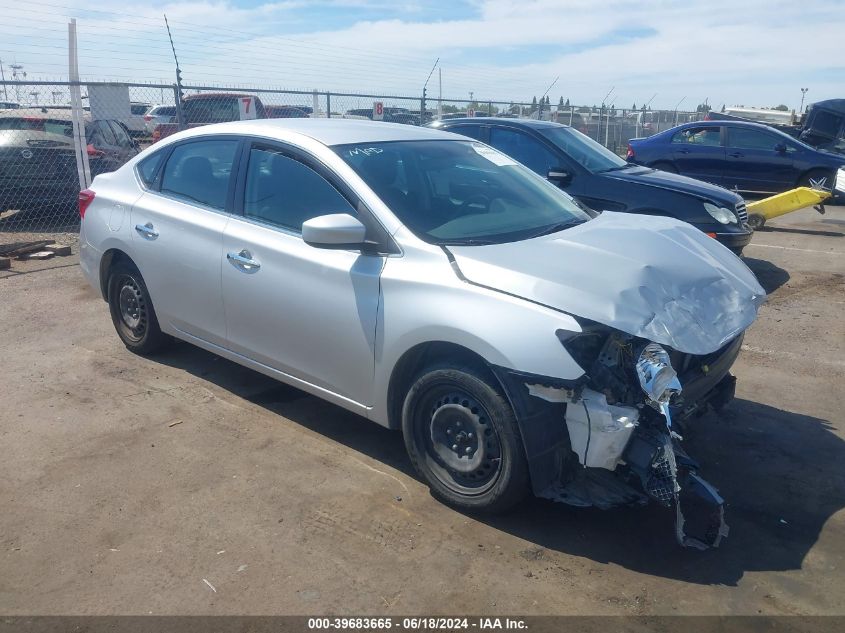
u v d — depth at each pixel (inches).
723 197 302.8
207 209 181.9
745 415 187.0
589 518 140.4
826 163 549.6
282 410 184.2
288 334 163.2
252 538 132.3
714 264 154.7
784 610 116.0
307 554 128.1
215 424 176.1
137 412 181.6
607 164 328.5
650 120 1045.8
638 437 125.3
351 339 150.4
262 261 165.3
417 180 163.3
